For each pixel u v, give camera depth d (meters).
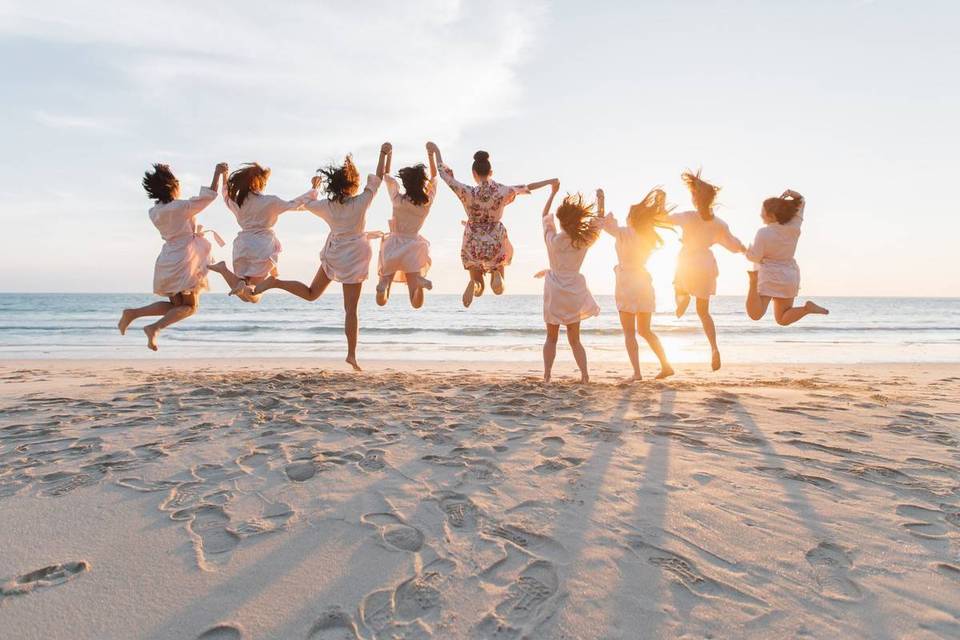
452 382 6.57
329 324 27.34
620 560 2.17
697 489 2.88
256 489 2.86
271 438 3.76
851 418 4.46
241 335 20.55
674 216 6.54
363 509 2.62
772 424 4.24
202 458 3.34
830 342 18.48
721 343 17.92
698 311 6.75
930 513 2.62
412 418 4.39
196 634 1.75
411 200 5.92
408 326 26.05
